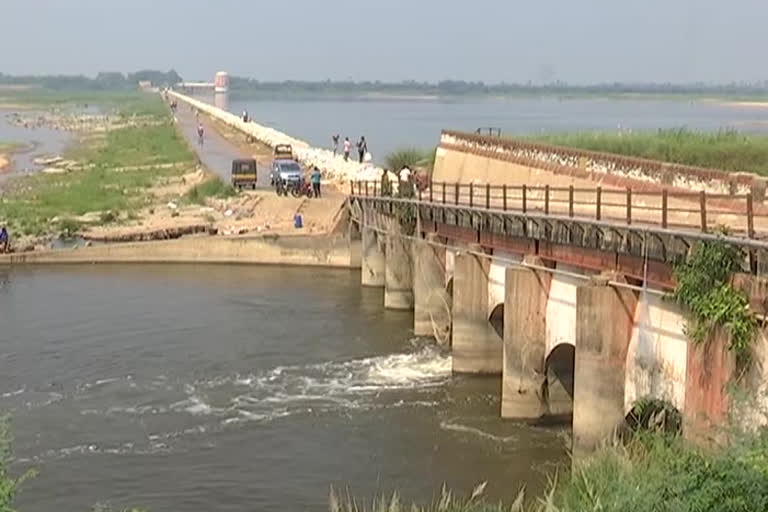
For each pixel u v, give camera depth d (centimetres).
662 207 2998
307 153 10194
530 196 4428
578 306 2970
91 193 9081
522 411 3500
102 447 3322
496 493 2886
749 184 3084
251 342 4600
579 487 2219
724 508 1781
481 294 4012
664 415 2761
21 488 2991
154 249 6519
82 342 4578
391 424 3500
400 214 5100
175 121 19175
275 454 3244
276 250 6506
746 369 2430
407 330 4838
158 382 4009
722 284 2514
